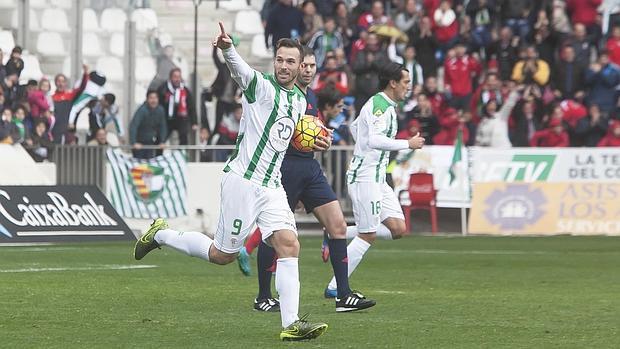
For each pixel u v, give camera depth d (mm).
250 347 18359
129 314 22547
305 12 59781
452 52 57250
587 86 57906
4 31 55938
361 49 54938
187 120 53156
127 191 48562
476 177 51250
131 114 56125
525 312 23578
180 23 62656
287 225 19562
